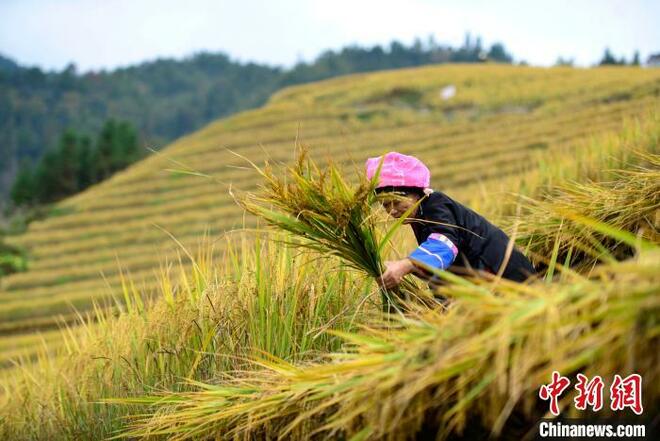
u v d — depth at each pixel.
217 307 4.18
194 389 4.09
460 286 2.55
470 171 34.50
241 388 3.46
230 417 3.37
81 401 4.80
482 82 54.62
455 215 3.44
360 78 64.38
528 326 2.28
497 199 9.37
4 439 5.25
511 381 2.30
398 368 2.55
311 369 3.12
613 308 2.17
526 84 51.12
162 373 4.26
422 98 53.69
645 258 2.36
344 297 4.00
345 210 3.34
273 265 4.16
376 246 3.45
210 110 194.12
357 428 2.78
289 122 53.06
